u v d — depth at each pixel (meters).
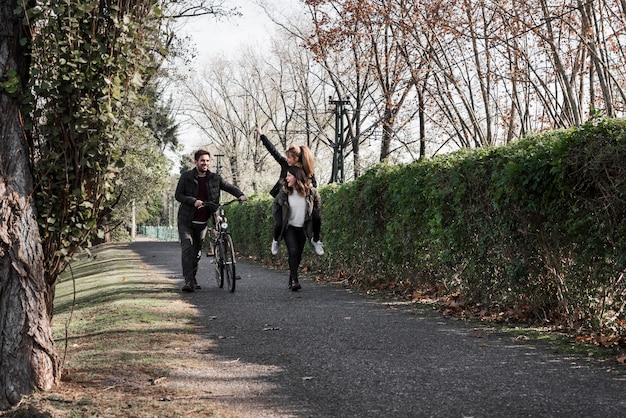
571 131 6.01
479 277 7.86
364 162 34.72
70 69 4.53
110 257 25.59
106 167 4.75
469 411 3.84
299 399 4.17
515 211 6.89
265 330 6.82
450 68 22.62
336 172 31.45
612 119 5.57
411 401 4.09
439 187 8.59
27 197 4.58
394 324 7.09
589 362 5.02
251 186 58.09
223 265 11.03
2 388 4.38
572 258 6.25
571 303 6.27
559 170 5.96
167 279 13.17
